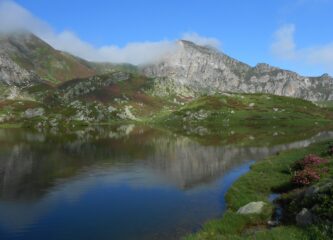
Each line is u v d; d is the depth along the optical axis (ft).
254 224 92.07
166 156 256.73
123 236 96.99
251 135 420.77
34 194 147.23
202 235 85.87
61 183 168.35
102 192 149.48
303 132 451.53
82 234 99.76
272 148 286.66
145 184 163.32
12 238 97.96
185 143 349.20
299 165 148.05
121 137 437.17
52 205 130.41
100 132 548.31
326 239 62.34
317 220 72.02
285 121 643.45
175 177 178.29
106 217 114.62
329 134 408.26
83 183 167.84
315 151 192.95
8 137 440.45
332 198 76.02
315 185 88.69
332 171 122.83
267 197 119.65
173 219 109.50
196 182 165.37
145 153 274.98
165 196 139.64
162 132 531.50
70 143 358.23
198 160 235.61
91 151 289.33
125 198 138.51
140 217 113.19
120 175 186.29
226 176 177.88
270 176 149.18
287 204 102.22
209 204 125.18
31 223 110.22
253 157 241.76
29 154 271.49
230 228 89.61
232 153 264.93
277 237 68.39
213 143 344.08
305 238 65.46
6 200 137.90
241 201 119.24
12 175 188.44
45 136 460.14
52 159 245.86
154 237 95.14
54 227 106.11
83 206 128.47
